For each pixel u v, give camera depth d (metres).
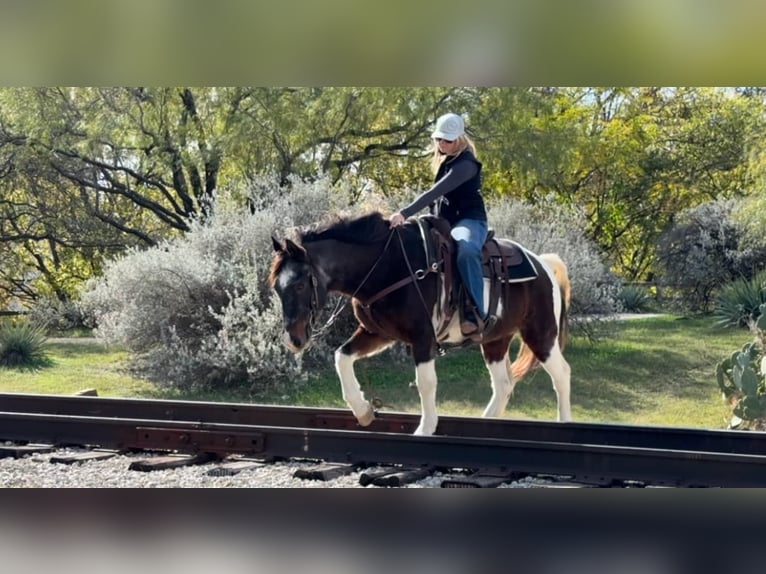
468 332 8.57
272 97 22.16
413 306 8.21
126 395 16.17
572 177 27.22
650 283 25.89
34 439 8.77
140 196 25.03
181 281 16.72
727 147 27.42
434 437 7.69
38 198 24.77
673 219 26.48
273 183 19.09
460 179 8.44
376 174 23.78
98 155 24.28
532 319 9.58
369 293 8.21
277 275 7.92
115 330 17.08
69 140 23.78
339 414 9.22
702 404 15.92
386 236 8.22
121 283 17.05
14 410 9.90
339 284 8.16
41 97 23.09
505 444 7.53
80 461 8.02
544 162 22.53
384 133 22.91
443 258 8.41
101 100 23.38
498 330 9.19
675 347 19.64
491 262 8.98
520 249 9.44
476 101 22.44
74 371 18.31
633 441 8.38
